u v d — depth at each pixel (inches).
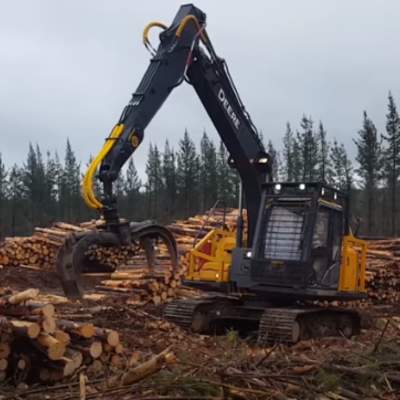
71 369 293.4
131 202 2556.6
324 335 503.2
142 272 623.8
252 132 543.8
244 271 506.3
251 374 280.7
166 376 269.9
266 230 490.6
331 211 499.8
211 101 518.0
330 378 281.9
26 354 302.7
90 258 415.5
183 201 2380.7
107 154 432.1
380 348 350.9
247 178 542.0
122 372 295.3
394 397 279.7
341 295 498.3
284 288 483.2
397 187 1859.0
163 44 485.4
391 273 741.3
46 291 748.6
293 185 491.5
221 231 553.6
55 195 2662.4
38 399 271.0
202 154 2426.2
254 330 530.0
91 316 460.1
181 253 663.1
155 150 2532.0
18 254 892.0
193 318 492.4
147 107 458.3
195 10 501.4
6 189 2506.2
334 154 2097.7
